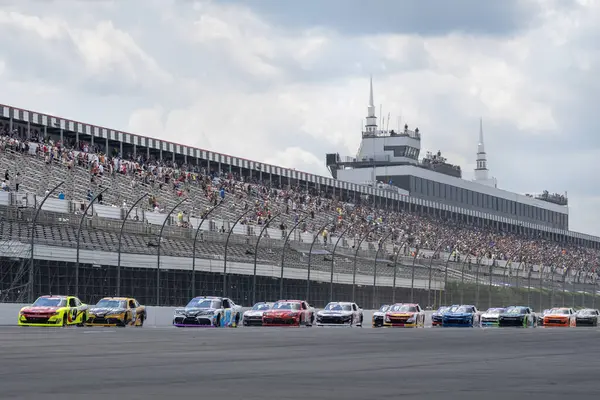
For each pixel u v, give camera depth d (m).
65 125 151.38
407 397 26.81
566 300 197.50
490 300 172.38
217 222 136.50
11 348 48.78
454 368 39.31
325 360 43.31
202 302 94.00
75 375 32.62
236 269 124.12
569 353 53.50
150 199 134.75
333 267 140.75
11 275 93.75
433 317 122.19
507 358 47.44
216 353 47.19
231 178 182.00
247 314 102.62
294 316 100.56
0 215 99.44
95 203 125.50
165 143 174.12
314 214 180.12
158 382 30.48
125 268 107.25
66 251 99.62
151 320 99.50
